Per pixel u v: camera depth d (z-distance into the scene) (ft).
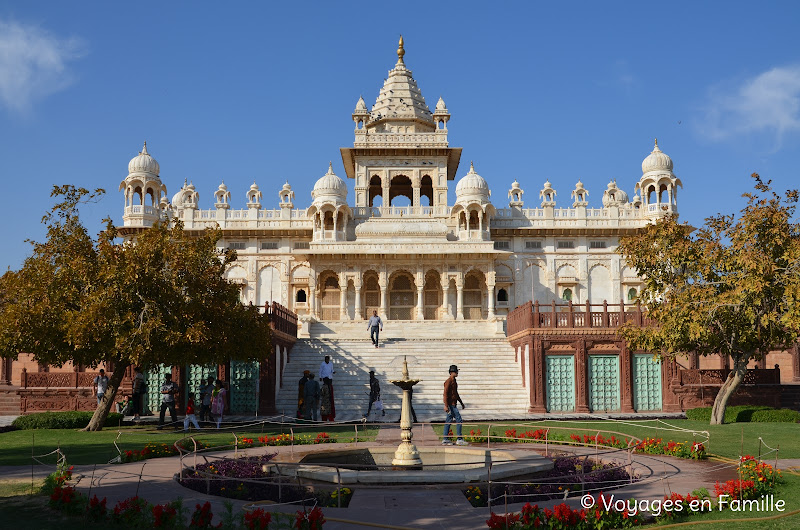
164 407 75.66
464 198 167.32
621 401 94.99
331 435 66.18
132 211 170.19
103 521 31.71
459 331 129.70
